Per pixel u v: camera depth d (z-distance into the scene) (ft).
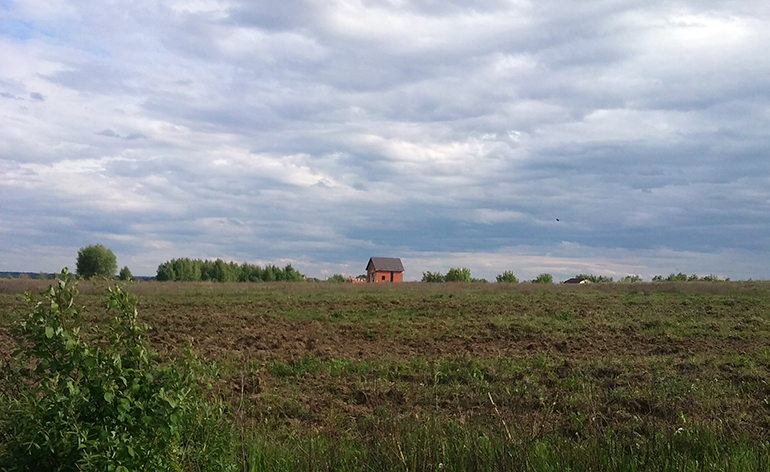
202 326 56.34
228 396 28.07
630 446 18.90
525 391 28.66
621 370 34.91
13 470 13.43
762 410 25.73
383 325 58.18
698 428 20.79
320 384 31.96
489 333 53.11
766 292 91.66
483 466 17.34
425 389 30.35
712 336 51.06
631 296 93.50
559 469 17.58
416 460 17.42
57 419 13.38
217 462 15.75
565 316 64.69
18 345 15.97
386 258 316.40
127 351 14.75
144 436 14.06
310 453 18.04
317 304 80.64
